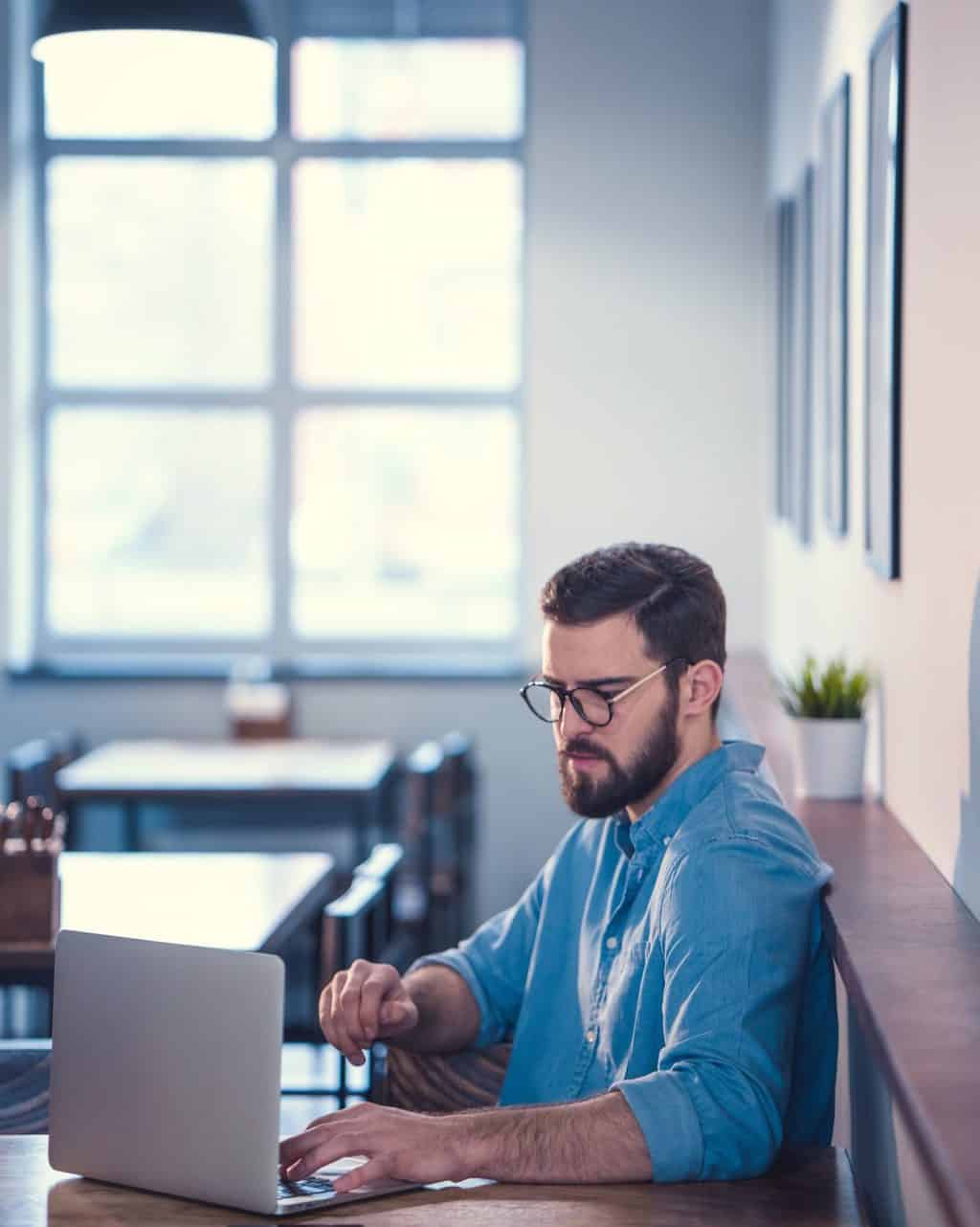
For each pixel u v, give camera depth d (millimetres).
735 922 1671
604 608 1784
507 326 6566
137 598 6586
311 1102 3945
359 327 6566
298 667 6324
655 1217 1479
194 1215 1519
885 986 1485
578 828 2096
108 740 6285
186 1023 1558
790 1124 1808
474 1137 1565
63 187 6547
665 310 6109
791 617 4562
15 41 6211
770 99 5766
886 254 2496
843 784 2617
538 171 6109
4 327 6254
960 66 1925
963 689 1888
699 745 1849
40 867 2662
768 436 5781
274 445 6531
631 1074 1758
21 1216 1521
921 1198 1608
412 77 6480
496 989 2135
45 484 6547
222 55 3705
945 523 2018
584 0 6078
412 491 6570
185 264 6555
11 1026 5020
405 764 6246
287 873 3213
